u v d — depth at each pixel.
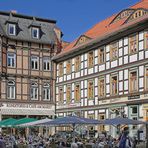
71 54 46.09
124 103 35.81
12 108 47.56
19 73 48.47
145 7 37.16
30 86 49.19
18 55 48.56
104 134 37.00
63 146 26.95
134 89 34.75
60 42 53.38
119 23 40.78
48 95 50.25
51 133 48.94
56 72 50.66
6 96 47.38
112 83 38.06
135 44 34.84
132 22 35.22
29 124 28.97
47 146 27.59
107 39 38.75
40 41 50.00
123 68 36.31
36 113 48.84
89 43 41.62
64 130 46.72
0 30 47.22
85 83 43.06
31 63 49.44
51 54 50.97
